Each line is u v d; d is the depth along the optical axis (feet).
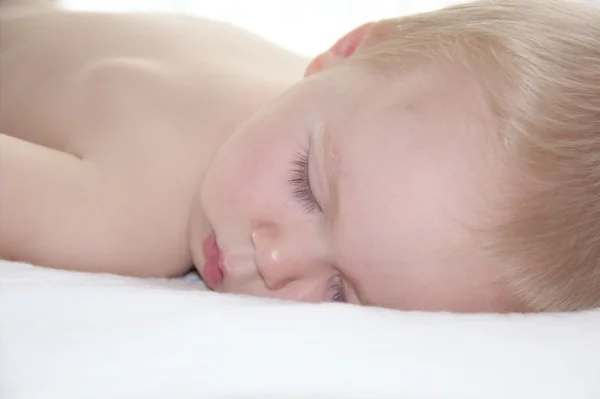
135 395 1.32
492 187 2.11
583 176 2.16
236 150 2.61
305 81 2.69
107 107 2.90
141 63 3.10
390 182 2.16
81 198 2.56
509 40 2.33
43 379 1.33
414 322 1.66
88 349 1.39
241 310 1.59
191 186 2.81
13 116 3.19
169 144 2.84
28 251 2.44
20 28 3.51
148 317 1.51
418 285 2.15
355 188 2.22
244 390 1.36
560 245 2.15
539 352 1.59
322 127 2.46
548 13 2.48
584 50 2.33
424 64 2.41
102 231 2.57
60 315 1.49
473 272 2.12
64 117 2.97
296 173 2.49
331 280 2.40
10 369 1.35
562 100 2.21
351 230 2.21
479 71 2.28
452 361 1.51
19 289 1.59
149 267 2.72
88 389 1.32
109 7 5.22
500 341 1.61
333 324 1.58
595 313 1.85
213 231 2.63
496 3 2.59
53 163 2.57
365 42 2.79
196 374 1.37
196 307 1.59
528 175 2.12
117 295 1.61
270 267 2.37
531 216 2.12
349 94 2.47
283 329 1.52
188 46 3.35
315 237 2.37
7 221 2.38
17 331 1.43
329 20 5.68
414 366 1.48
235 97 3.06
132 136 2.82
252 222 2.51
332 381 1.41
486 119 2.18
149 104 2.93
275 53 3.72
